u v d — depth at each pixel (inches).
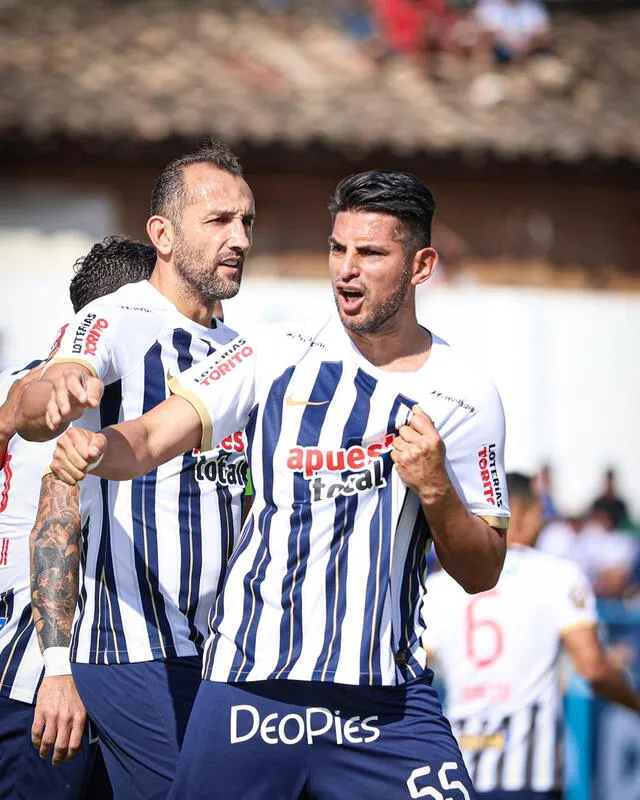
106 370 525.3
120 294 552.7
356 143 1689.2
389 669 468.4
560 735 737.0
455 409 487.8
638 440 1581.0
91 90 1754.4
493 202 1823.3
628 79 2052.2
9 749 582.6
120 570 530.3
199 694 479.5
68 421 430.9
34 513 593.3
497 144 1717.5
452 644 729.6
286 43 2032.5
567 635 736.3
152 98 1745.8
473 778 724.7
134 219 1733.5
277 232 1766.7
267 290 1480.1
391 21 2017.7
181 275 559.2
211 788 470.6
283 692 469.1
